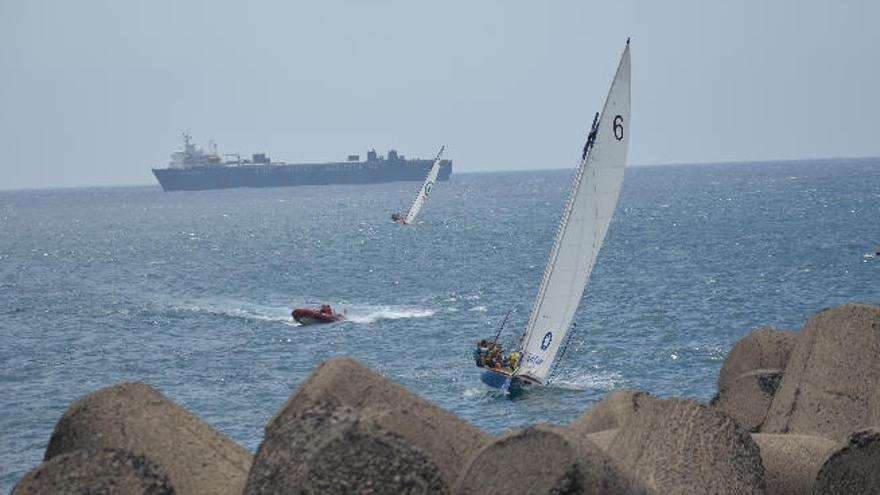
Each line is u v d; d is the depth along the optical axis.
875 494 44.03
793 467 47.66
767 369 63.81
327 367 42.59
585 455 35.00
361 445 34.66
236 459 44.09
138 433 44.00
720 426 45.38
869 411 56.38
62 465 36.06
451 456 40.31
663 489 42.81
